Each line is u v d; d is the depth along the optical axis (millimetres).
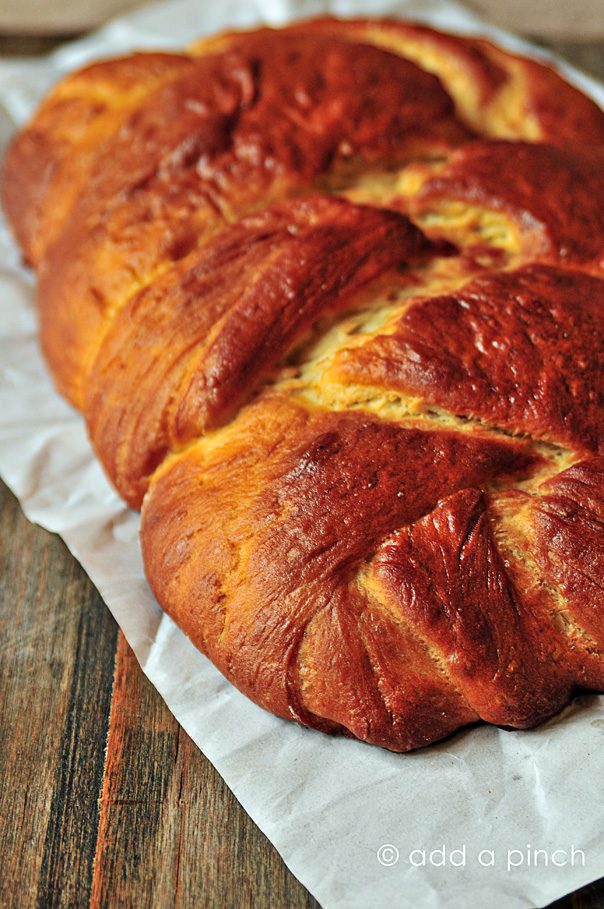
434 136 553
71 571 529
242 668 460
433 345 465
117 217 536
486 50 613
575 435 458
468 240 522
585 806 441
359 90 552
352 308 492
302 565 451
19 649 502
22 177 614
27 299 637
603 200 519
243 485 468
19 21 883
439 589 445
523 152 531
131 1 889
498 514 457
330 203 507
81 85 611
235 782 451
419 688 449
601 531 449
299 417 470
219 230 526
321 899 425
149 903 437
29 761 469
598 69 770
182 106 550
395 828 439
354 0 789
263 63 559
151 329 502
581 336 471
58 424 578
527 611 450
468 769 453
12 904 438
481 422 463
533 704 450
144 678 492
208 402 478
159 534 486
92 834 451
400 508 452
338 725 461
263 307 481
